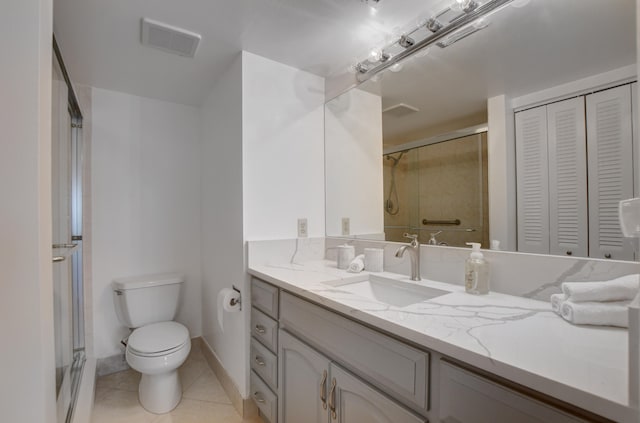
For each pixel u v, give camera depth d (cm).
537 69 103
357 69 163
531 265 104
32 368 70
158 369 163
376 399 89
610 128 87
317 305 116
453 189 129
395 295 135
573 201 95
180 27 146
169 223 236
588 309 79
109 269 213
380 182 164
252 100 171
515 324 81
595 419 51
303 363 122
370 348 92
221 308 168
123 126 220
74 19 138
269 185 177
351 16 138
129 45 161
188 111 246
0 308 68
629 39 84
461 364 70
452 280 128
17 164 69
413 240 135
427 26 126
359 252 175
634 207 50
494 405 63
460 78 125
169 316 212
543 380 54
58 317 131
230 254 184
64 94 148
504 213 112
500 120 113
